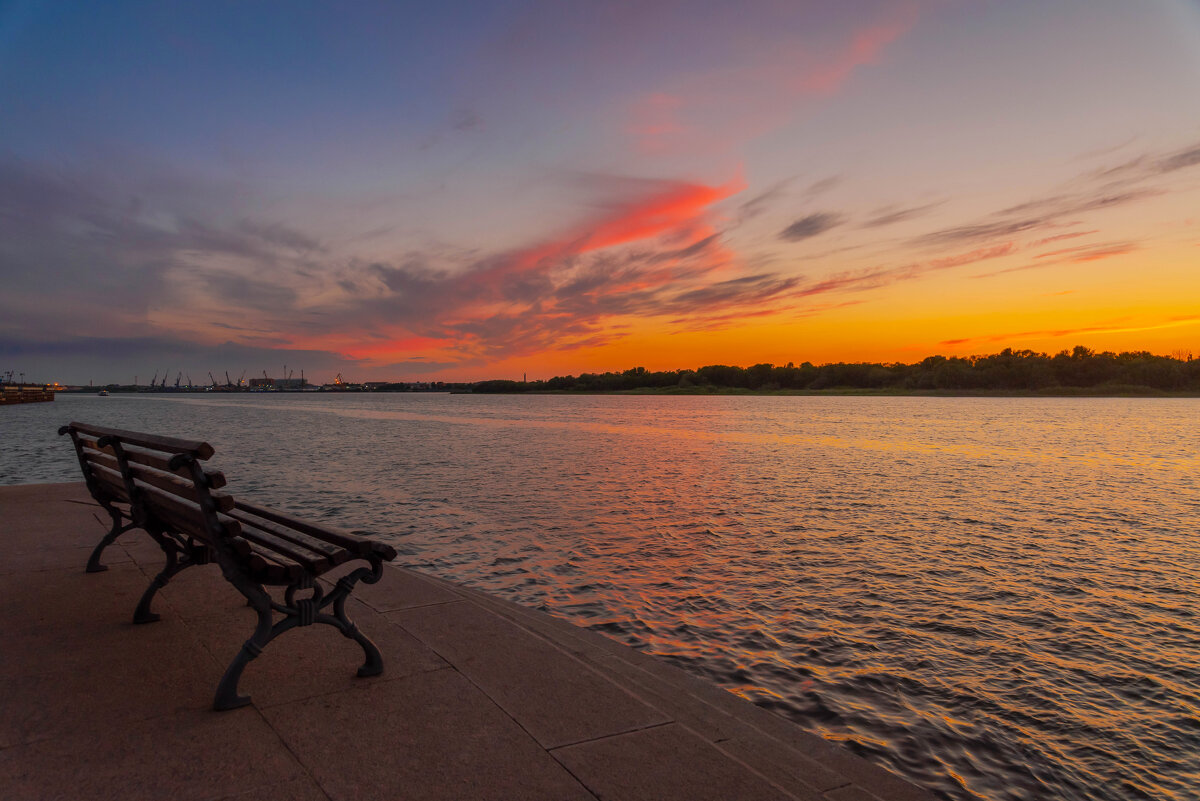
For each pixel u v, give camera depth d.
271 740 3.12
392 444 36.84
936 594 9.13
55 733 3.13
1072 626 7.98
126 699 3.51
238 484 19.38
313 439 41.31
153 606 5.02
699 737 3.30
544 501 16.48
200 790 2.68
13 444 33.75
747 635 7.33
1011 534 13.41
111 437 4.48
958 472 24.78
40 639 4.34
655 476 22.33
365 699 3.59
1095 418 83.81
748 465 26.34
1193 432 53.94
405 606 5.23
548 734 3.26
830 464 27.19
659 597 8.59
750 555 11.05
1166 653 7.18
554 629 5.09
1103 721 5.64
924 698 5.95
